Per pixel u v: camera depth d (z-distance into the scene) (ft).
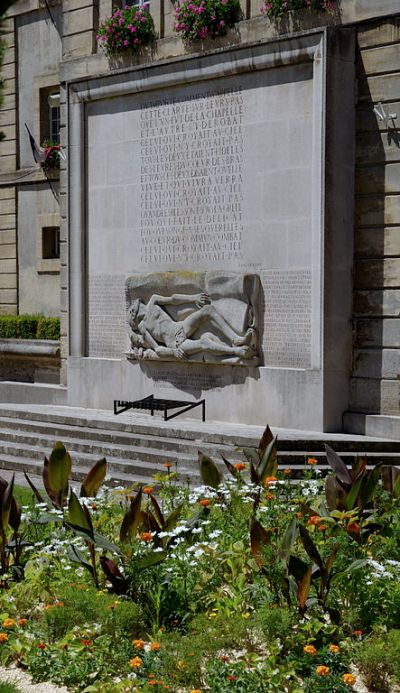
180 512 30.35
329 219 49.42
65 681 22.43
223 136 54.34
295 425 50.93
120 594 25.89
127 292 58.70
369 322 50.11
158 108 57.57
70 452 51.11
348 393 50.80
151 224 58.29
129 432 52.21
